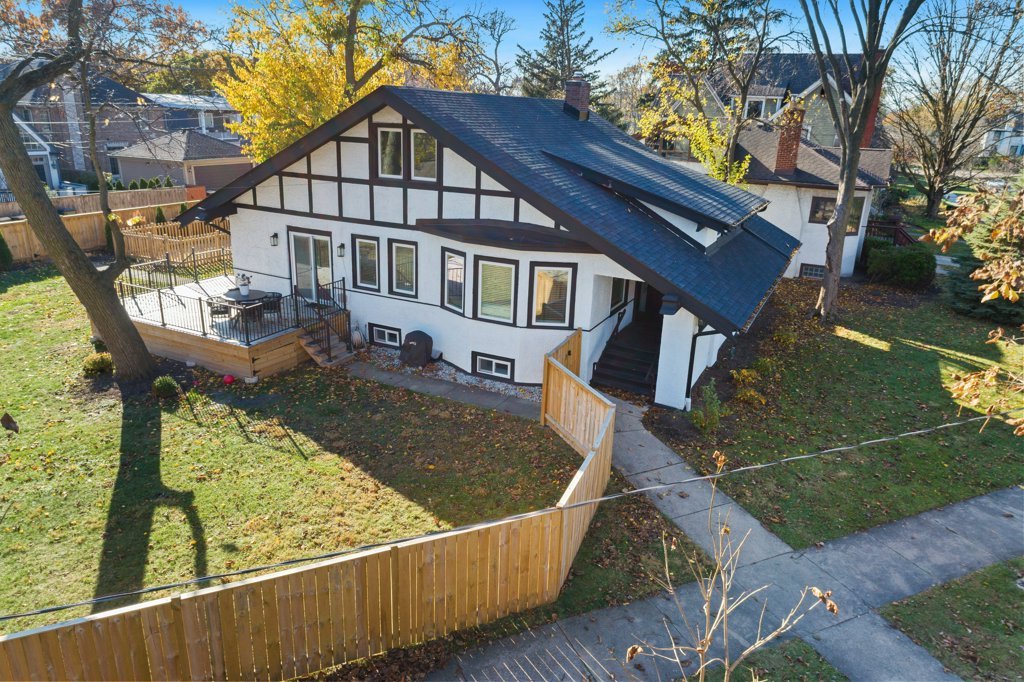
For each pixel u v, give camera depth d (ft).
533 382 54.13
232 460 42.27
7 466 40.88
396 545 26.55
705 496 39.91
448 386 53.78
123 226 96.37
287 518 36.47
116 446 43.65
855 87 69.72
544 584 30.58
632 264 45.06
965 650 28.99
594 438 41.16
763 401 52.54
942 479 43.06
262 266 65.62
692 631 29.55
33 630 20.86
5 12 55.98
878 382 57.88
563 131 65.51
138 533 35.04
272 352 54.85
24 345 59.36
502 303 52.90
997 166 140.15
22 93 46.29
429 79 116.78
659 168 66.64
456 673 26.96
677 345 48.91
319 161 58.44
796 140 90.74
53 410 48.24
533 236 50.44
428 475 40.98
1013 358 63.87
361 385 53.62
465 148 48.34
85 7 52.31
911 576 33.71
